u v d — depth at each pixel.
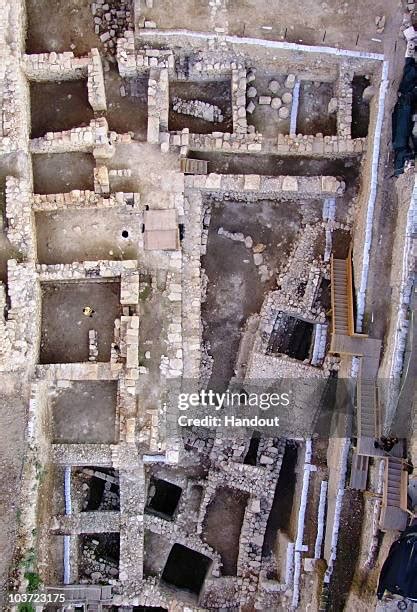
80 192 19.86
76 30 20.94
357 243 20.20
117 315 20.89
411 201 18.23
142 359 20.27
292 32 20.02
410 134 18.98
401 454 18.09
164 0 19.97
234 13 20.03
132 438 19.80
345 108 20.47
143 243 20.28
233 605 21.25
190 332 20.77
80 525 20.70
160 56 20.34
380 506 18.11
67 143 19.80
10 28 19.52
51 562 20.27
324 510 20.61
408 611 17.08
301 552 20.64
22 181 19.59
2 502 18.48
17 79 19.53
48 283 20.77
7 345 18.95
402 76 19.59
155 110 20.17
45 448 19.81
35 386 19.23
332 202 21.27
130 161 20.31
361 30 19.91
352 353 19.23
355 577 18.94
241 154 21.27
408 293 18.33
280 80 21.20
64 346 20.83
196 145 20.69
